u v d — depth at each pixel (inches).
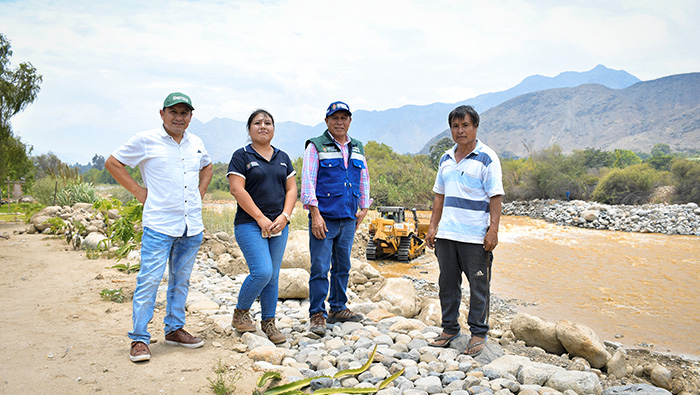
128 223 333.1
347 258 202.2
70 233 414.6
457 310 180.5
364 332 191.5
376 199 1289.4
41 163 1980.8
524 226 926.4
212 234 450.0
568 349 204.1
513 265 504.7
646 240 719.1
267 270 164.2
